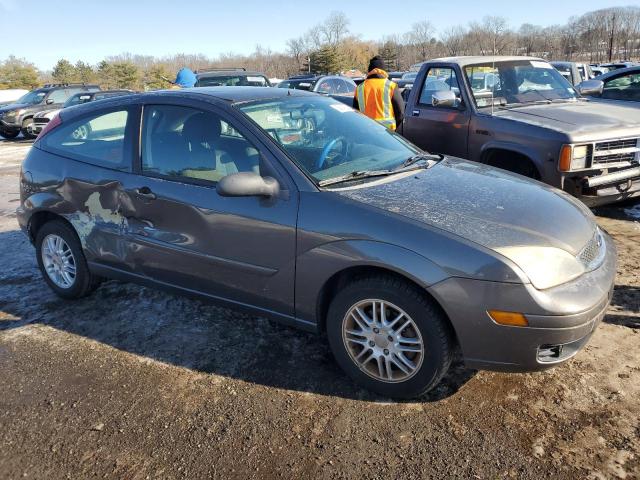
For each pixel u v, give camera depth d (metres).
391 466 2.50
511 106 5.98
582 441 2.59
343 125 3.84
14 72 62.69
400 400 2.97
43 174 4.22
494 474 2.42
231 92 3.78
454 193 3.11
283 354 3.48
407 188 3.14
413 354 2.86
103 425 2.87
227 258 3.32
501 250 2.61
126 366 3.42
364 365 3.01
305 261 3.01
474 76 6.12
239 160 3.33
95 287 4.39
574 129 5.01
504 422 2.75
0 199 8.61
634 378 3.04
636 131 5.18
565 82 6.66
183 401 3.04
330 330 3.08
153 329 3.88
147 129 3.73
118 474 2.53
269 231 3.11
